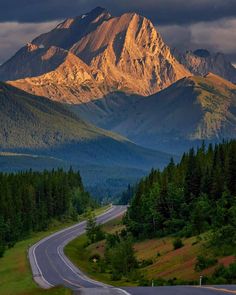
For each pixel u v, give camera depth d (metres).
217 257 173.12
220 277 149.75
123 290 117.62
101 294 111.75
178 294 105.94
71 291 121.75
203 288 114.50
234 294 102.00
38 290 133.38
